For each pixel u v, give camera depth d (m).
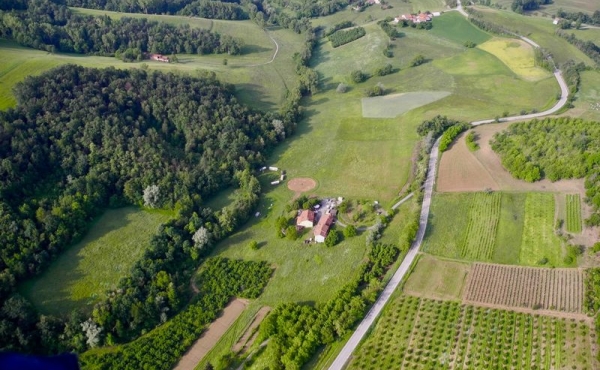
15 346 103.94
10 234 121.75
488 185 146.25
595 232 122.31
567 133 156.12
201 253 132.62
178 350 107.19
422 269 121.06
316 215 145.62
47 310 112.81
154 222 140.50
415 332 105.06
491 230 129.75
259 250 134.50
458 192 146.00
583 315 102.81
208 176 155.38
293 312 110.75
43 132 148.75
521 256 120.81
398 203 146.88
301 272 126.00
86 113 157.88
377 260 124.06
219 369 101.31
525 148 155.00
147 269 121.44
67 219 131.50
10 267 117.44
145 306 113.69
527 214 132.75
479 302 110.12
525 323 103.50
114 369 103.12
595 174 133.75
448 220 136.00
